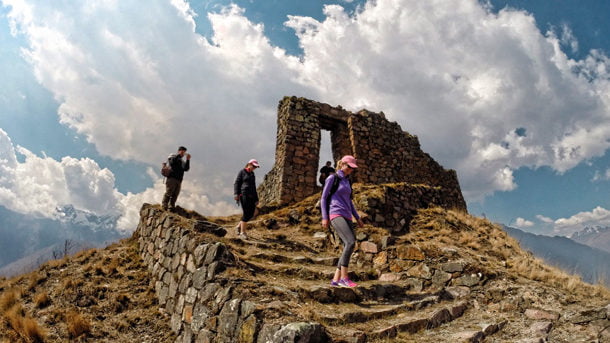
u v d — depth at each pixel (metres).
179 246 6.25
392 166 16.86
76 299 6.43
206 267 4.88
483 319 4.61
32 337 5.14
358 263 7.22
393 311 4.56
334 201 4.90
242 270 4.70
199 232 6.54
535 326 4.11
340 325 3.78
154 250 7.75
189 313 4.87
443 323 4.49
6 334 5.23
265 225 9.68
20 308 6.10
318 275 5.56
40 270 8.11
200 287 4.80
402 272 6.44
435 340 3.85
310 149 14.88
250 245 7.03
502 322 4.37
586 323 3.94
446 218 10.05
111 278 7.39
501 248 7.90
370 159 16.27
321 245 8.19
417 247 6.64
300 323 3.18
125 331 5.51
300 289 4.46
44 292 6.70
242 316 3.70
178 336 5.02
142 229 9.34
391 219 9.63
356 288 5.09
